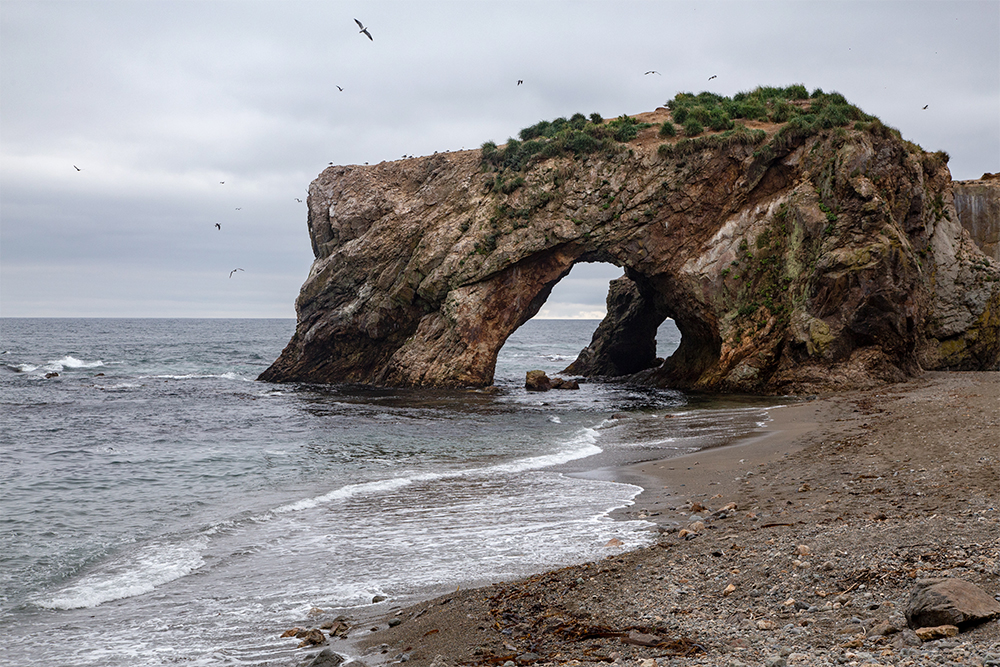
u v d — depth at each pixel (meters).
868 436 19.89
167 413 36.56
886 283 37.50
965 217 50.19
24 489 18.34
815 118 43.59
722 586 8.33
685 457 20.33
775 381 39.53
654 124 49.72
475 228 48.88
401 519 14.26
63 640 8.67
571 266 48.72
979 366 43.97
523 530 12.90
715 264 43.78
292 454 23.48
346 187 56.84
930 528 9.32
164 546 12.85
